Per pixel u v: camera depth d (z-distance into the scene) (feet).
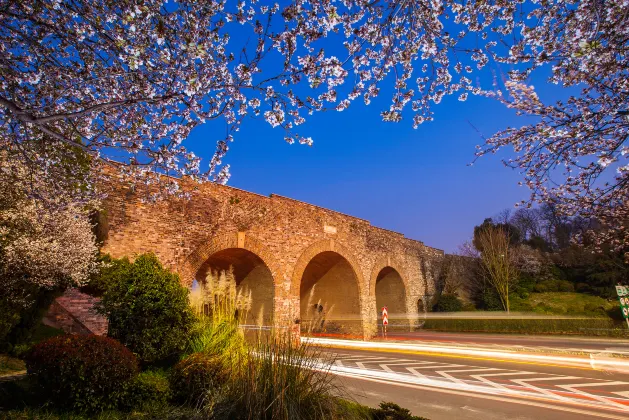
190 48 10.19
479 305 100.42
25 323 28.22
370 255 77.20
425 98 14.32
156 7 11.02
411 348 52.95
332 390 16.10
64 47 13.42
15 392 16.62
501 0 11.54
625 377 32.01
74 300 33.30
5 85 12.98
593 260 94.12
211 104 14.44
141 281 22.86
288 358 15.26
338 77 12.96
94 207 30.22
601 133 13.70
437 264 105.60
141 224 38.17
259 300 55.62
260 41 12.36
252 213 51.57
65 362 16.02
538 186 18.40
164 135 15.90
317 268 74.38
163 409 16.92
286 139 15.55
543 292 97.76
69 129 15.06
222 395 14.82
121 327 22.21
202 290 25.85
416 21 11.84
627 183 15.90
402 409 15.61
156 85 13.66
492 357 44.32
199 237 43.98
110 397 16.57
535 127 15.03
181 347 22.70
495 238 102.12
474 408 22.06
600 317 74.84
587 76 13.08
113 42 12.11
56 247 25.79
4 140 16.21
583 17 10.76
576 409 21.88
